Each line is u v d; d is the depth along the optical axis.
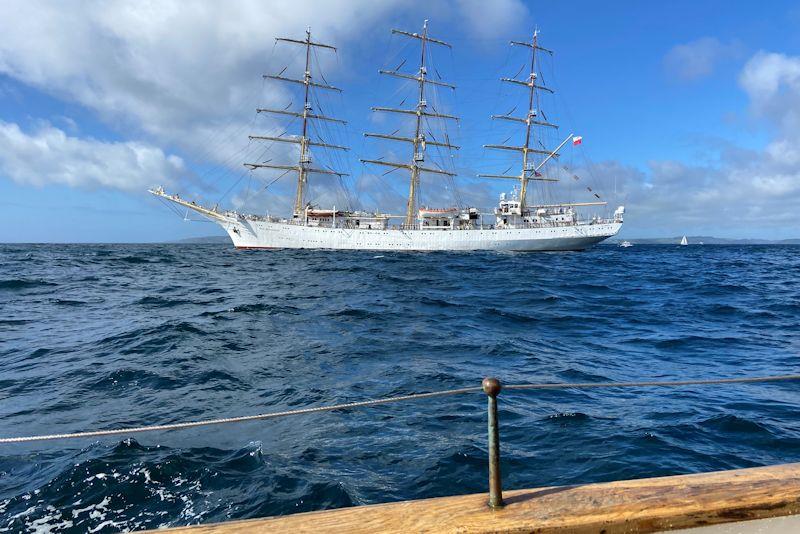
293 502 5.52
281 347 13.53
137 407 8.76
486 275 38.72
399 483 5.96
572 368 11.77
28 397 9.34
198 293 26.36
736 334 16.56
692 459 6.62
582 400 9.23
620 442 7.15
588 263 56.38
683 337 16.03
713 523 2.26
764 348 14.41
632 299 25.83
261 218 78.12
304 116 78.25
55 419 8.20
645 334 16.58
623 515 2.20
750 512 2.29
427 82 79.12
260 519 2.22
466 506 2.32
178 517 5.25
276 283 31.66
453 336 15.43
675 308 22.53
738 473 2.54
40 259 54.12
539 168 79.06
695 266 53.19
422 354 12.90
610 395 9.63
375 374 10.86
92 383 10.16
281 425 7.79
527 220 77.12
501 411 8.45
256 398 9.26
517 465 6.44
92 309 20.67
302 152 78.75
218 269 43.34
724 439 7.32
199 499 5.59
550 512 2.24
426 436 7.36
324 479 6.02
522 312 20.88
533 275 39.31
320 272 39.84
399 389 9.73
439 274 38.78
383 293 26.45
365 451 6.84
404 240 73.25
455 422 7.92
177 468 6.25
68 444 7.02
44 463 6.40
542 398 9.33
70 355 12.62
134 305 21.77
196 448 6.90
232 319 17.91
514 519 2.19
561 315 20.38
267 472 6.19
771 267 52.00
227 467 6.34
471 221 77.19
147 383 10.12
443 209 75.62
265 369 11.27
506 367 11.70
